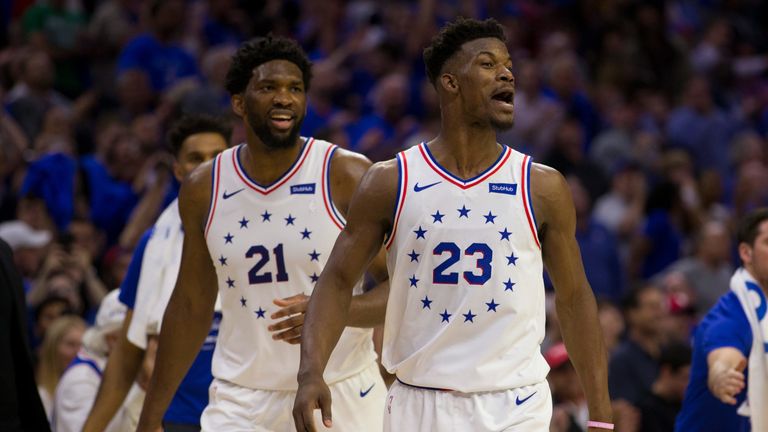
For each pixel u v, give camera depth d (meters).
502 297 12.09
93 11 40.25
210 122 18.08
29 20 37.12
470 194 12.17
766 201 36.59
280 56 14.42
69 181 28.48
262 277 14.35
